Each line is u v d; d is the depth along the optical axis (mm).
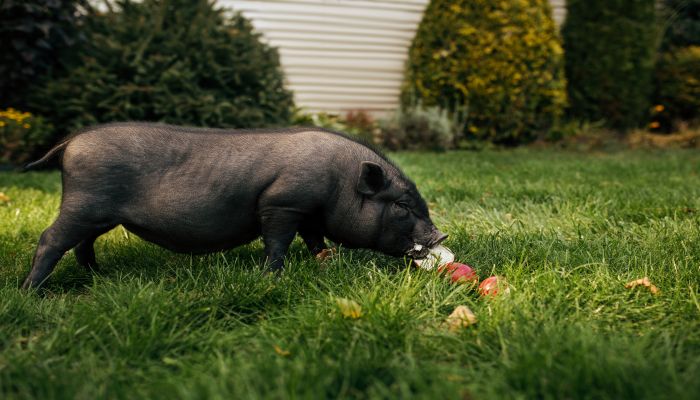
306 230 3516
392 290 2869
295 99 11430
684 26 14273
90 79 7918
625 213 4641
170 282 3182
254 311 2740
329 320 2508
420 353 2291
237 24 9109
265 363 2098
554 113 11789
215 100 8297
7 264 3525
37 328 2637
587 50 12539
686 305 2680
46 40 8344
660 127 13992
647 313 2688
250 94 8734
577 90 12727
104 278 3146
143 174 2973
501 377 2035
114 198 2961
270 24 11023
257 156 3041
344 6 11445
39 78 8344
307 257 3623
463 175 7117
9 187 6031
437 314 2684
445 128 11039
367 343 2320
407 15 11922
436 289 2861
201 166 3004
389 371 2076
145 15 8508
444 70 11383
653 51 12883
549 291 2820
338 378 2031
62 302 2805
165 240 3121
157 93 8000
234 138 3092
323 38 11406
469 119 11617
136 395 1974
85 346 2342
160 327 2402
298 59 11320
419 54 11555
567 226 4348
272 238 3098
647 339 2309
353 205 3092
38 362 2193
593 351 2143
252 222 3143
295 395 1849
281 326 2523
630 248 3609
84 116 7828
